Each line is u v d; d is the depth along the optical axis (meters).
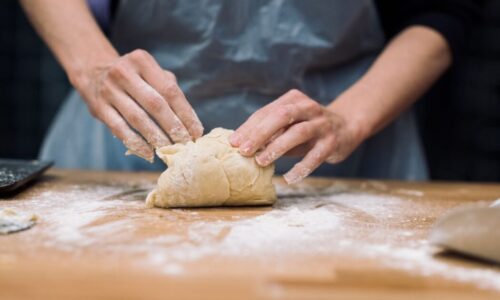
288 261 0.88
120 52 1.77
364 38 1.74
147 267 0.84
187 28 1.64
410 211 1.28
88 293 0.73
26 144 2.91
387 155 1.87
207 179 1.23
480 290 0.77
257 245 0.96
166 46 1.70
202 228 1.07
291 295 0.74
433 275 0.83
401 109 1.61
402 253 0.93
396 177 1.87
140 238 0.99
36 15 1.59
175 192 1.23
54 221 1.10
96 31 1.54
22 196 1.34
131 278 0.79
